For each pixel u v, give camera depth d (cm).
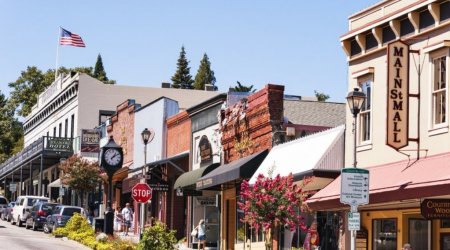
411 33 2145
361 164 2317
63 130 7119
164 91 6869
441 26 2011
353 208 1689
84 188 5422
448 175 1711
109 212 3403
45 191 7375
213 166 3353
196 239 3612
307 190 2475
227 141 3331
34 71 10369
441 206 1845
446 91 1975
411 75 2108
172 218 4009
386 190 1916
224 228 3362
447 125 1958
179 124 4059
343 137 2428
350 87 2417
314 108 3156
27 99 10312
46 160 7038
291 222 2261
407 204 2130
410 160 2064
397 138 2003
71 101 6850
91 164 5416
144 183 3167
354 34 2369
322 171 2377
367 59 2339
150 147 4531
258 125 2997
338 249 2434
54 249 3108
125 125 5172
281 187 2267
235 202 3328
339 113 3173
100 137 5909
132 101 5134
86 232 3550
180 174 3966
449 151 1936
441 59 2025
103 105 6631
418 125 2062
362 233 2300
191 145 3822
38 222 4594
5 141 10381
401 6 2203
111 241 3178
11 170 8294
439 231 2055
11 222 5356
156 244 2431
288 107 3130
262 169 2789
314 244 2419
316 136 2575
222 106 3412
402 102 2011
